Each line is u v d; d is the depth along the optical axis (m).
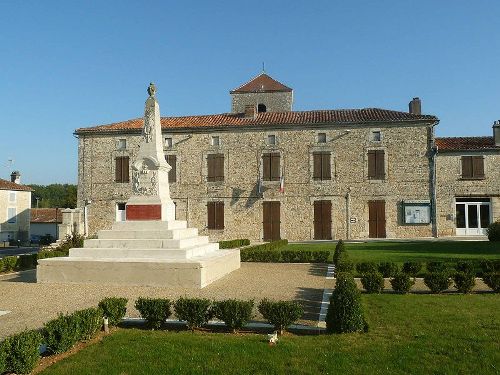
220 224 33.38
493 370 5.98
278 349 6.89
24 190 52.97
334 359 6.43
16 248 44.91
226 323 8.05
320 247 25.28
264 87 41.31
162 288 12.60
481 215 31.19
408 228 31.48
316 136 32.72
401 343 7.05
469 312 9.06
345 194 32.25
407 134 31.78
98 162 34.97
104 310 8.17
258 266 18.41
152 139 16.00
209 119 35.47
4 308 10.24
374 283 11.61
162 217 15.35
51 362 6.57
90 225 34.69
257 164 33.19
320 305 10.38
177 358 6.61
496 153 30.91
